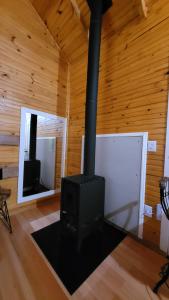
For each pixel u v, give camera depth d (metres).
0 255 1.46
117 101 1.98
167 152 1.49
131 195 1.81
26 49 2.24
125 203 1.87
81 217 1.55
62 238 1.73
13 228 1.89
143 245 1.67
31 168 2.66
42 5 2.21
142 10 1.62
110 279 1.25
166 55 1.52
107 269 1.35
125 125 1.89
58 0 2.04
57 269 1.33
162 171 1.54
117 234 1.84
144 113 1.69
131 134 1.80
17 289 1.14
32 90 2.34
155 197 1.60
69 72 2.86
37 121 2.67
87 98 1.79
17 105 2.19
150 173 1.64
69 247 1.60
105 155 2.11
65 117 2.83
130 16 1.79
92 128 1.78
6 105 2.08
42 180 3.00
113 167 2.01
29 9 2.25
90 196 1.62
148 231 1.66
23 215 2.21
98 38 1.75
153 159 1.62
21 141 2.25
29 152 2.65
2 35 2.00
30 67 2.30
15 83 2.15
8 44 2.06
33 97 2.36
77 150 2.66
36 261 1.41
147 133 1.66
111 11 1.87
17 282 1.20
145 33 1.69
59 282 1.21
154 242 1.62
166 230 1.51
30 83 2.31
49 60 2.54
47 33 2.49
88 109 1.78
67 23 2.25
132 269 1.35
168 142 1.48
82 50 2.48
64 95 2.80
